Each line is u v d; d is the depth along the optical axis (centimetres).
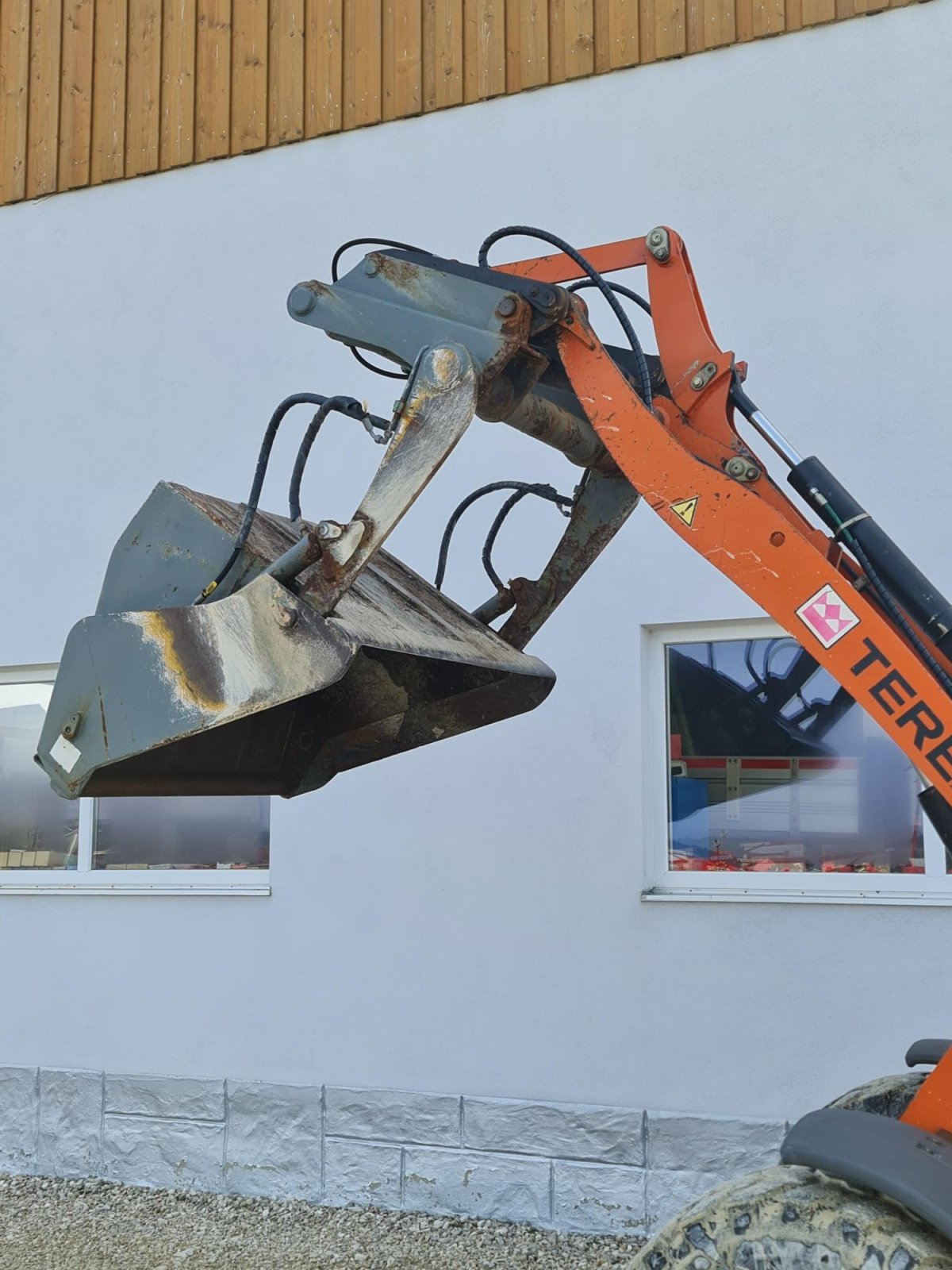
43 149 615
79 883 588
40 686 605
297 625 252
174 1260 465
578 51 523
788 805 486
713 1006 471
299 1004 533
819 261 478
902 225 468
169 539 290
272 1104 531
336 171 562
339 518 548
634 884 486
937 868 462
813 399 475
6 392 610
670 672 506
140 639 264
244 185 578
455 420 254
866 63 477
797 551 248
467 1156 499
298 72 573
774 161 488
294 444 559
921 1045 314
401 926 520
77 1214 515
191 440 576
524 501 519
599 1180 479
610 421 268
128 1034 560
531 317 274
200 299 580
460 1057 506
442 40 548
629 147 512
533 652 509
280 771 339
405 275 288
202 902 552
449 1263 455
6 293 615
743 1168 460
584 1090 487
